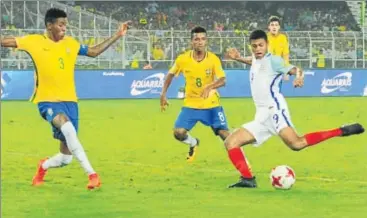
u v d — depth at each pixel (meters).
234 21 70.56
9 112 36.28
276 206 14.12
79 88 44.81
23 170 19.16
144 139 26.47
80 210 13.75
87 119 33.16
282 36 29.73
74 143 15.78
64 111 16.08
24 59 48.06
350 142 24.80
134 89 45.50
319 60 50.41
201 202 14.50
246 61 17.56
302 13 70.88
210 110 20.05
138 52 49.69
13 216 13.27
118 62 49.44
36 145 24.94
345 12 70.94
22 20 58.00
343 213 13.48
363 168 19.56
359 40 51.22
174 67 19.97
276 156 22.02
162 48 49.69
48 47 15.95
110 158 21.73
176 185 16.67
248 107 38.59
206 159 21.44
